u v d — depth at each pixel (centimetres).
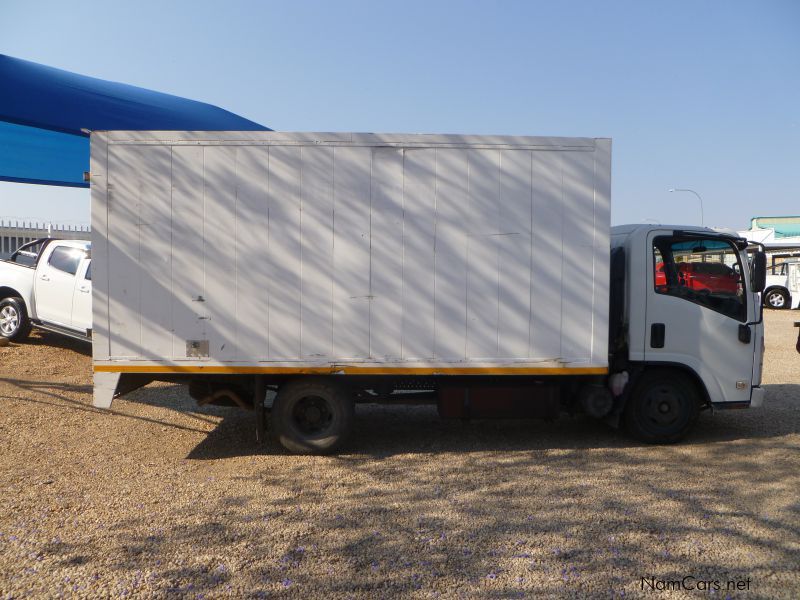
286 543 389
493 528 415
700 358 621
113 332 568
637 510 448
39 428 663
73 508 445
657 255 620
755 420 748
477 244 573
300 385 586
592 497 476
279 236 568
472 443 642
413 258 570
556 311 578
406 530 411
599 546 387
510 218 574
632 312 614
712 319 621
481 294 574
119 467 548
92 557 366
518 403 605
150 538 394
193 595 324
